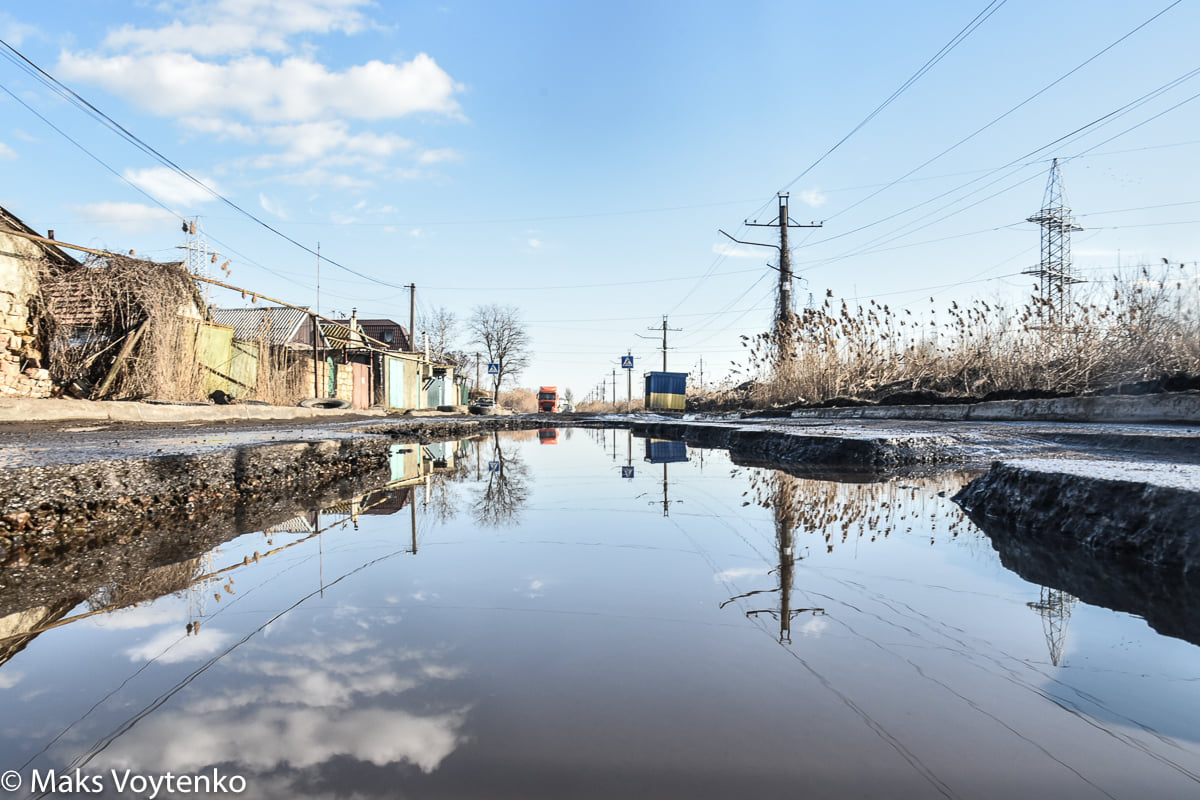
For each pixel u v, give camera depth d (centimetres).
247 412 1372
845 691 184
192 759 152
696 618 251
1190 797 133
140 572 336
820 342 1908
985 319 1434
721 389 3356
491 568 333
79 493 423
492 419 2705
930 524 434
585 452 1151
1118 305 1148
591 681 192
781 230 2517
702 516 477
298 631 242
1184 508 311
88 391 1249
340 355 2367
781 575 313
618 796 133
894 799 132
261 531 439
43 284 1206
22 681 200
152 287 1262
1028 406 1088
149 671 207
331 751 153
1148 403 880
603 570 326
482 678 196
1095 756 150
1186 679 191
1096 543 349
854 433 893
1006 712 172
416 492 640
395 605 273
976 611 257
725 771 143
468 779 140
